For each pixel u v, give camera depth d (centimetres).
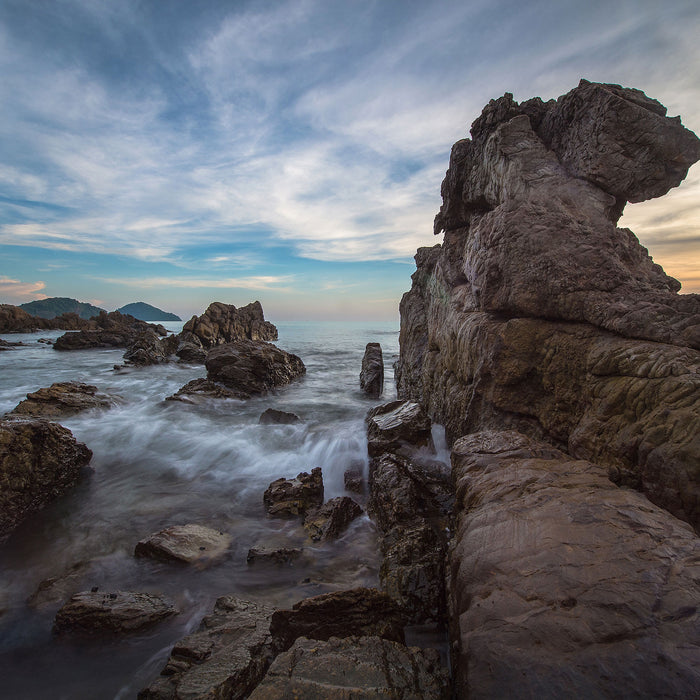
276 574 535
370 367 2066
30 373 2369
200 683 309
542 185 767
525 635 228
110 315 6297
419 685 244
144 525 674
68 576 528
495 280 752
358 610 358
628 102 701
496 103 939
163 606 458
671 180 743
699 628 210
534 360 644
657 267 900
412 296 1739
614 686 192
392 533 590
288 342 5397
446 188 1157
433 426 1022
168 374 2464
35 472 725
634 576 251
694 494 371
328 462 977
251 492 813
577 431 528
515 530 318
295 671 249
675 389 427
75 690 363
